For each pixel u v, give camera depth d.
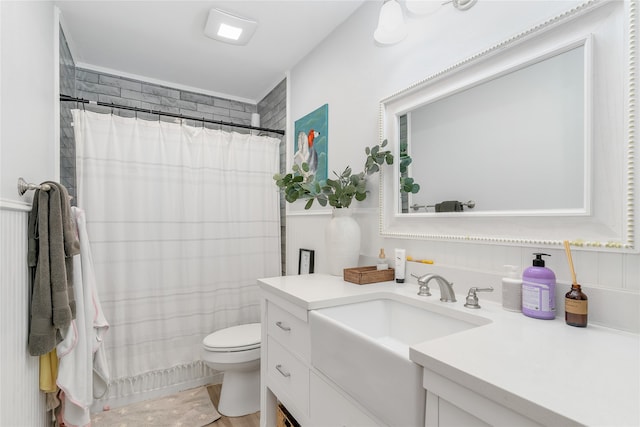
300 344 1.19
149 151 2.14
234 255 2.42
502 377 0.54
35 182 1.32
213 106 2.91
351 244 1.58
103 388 1.55
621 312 0.79
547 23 0.93
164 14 1.82
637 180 0.77
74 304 1.31
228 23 1.86
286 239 2.51
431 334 1.08
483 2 1.13
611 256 0.82
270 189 2.58
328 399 1.01
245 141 2.50
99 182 1.97
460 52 1.20
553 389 0.50
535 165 0.98
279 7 1.76
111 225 2.00
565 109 0.91
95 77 2.40
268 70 2.49
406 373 0.68
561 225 0.91
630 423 0.42
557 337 0.74
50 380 1.26
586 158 0.85
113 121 2.03
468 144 1.17
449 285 1.08
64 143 1.97
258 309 2.50
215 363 1.81
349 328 0.89
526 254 1.00
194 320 2.25
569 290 0.88
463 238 1.17
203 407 1.98
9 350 0.97
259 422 1.84
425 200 1.34
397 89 1.48
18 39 1.11
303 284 1.40
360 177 1.59
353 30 1.79
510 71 1.04
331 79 1.97
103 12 1.79
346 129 1.82
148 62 2.36
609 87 0.83
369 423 0.82
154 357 2.10
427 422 0.65
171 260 2.18
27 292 1.13
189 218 2.25
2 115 0.94
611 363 0.60
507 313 0.94
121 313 2.00
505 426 0.51
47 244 1.17
